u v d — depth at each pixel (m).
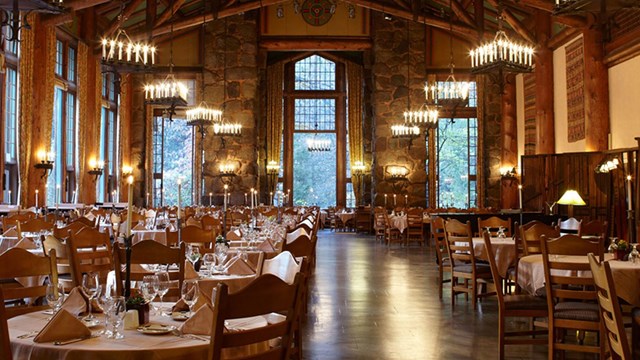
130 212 3.46
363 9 23.08
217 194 21.77
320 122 27.17
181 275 4.43
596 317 4.77
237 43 22.33
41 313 3.48
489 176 22.53
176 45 22.64
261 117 25.45
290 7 23.02
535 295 5.79
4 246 8.02
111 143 21.70
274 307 2.62
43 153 15.45
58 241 5.69
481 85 22.64
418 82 22.33
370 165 25.34
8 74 14.70
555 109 18.09
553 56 18.17
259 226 12.08
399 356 5.41
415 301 8.17
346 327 6.57
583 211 15.10
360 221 23.03
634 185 13.28
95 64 19.22
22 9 9.20
